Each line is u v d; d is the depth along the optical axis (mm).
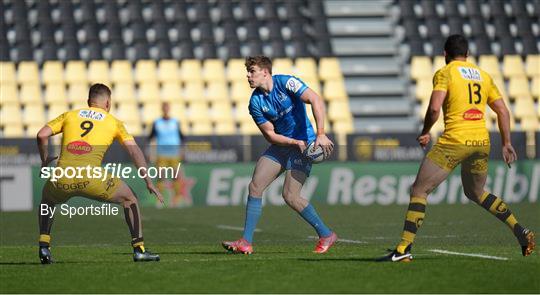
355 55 90625
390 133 70000
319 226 32719
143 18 90000
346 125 84625
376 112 86688
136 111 83125
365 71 89438
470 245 37031
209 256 31828
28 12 89312
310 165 32531
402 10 92938
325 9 93125
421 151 70312
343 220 53594
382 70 89688
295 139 31938
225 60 87875
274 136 31625
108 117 28484
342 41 91375
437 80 27984
